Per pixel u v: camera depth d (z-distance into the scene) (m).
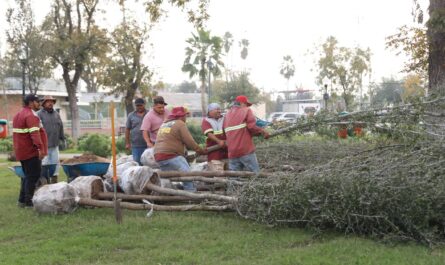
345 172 6.79
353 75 39.53
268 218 7.22
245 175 8.52
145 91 34.72
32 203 8.93
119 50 33.38
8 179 13.64
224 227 7.27
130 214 8.23
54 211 8.28
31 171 9.05
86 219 7.97
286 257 5.80
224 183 8.48
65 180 12.76
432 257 5.70
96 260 6.04
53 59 33.12
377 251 5.95
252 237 6.72
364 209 6.44
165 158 8.91
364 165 6.94
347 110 9.63
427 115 8.52
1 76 36.22
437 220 6.30
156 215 8.05
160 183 8.77
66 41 32.12
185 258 5.93
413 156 7.16
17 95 43.69
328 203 6.61
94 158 9.88
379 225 6.44
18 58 31.98
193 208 8.03
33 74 32.31
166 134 8.97
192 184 8.96
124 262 5.91
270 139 10.43
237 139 8.66
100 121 50.47
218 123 9.64
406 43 16.66
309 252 5.98
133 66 34.12
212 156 9.65
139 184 8.54
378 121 8.96
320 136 10.04
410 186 6.19
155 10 18.56
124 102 35.81
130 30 33.28
